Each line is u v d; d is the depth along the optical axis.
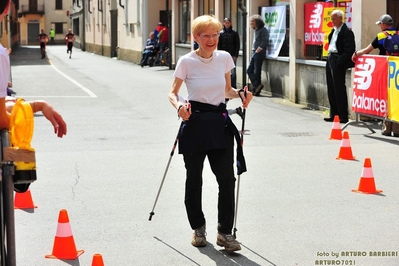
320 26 18.56
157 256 6.85
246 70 22.75
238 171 6.88
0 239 4.13
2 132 4.14
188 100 6.88
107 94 23.27
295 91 19.91
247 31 23.59
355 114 15.51
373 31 15.81
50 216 8.32
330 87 15.86
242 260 6.71
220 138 6.76
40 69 37.97
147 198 9.11
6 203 4.09
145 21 41.97
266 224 7.87
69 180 10.19
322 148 12.66
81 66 41.34
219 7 27.00
